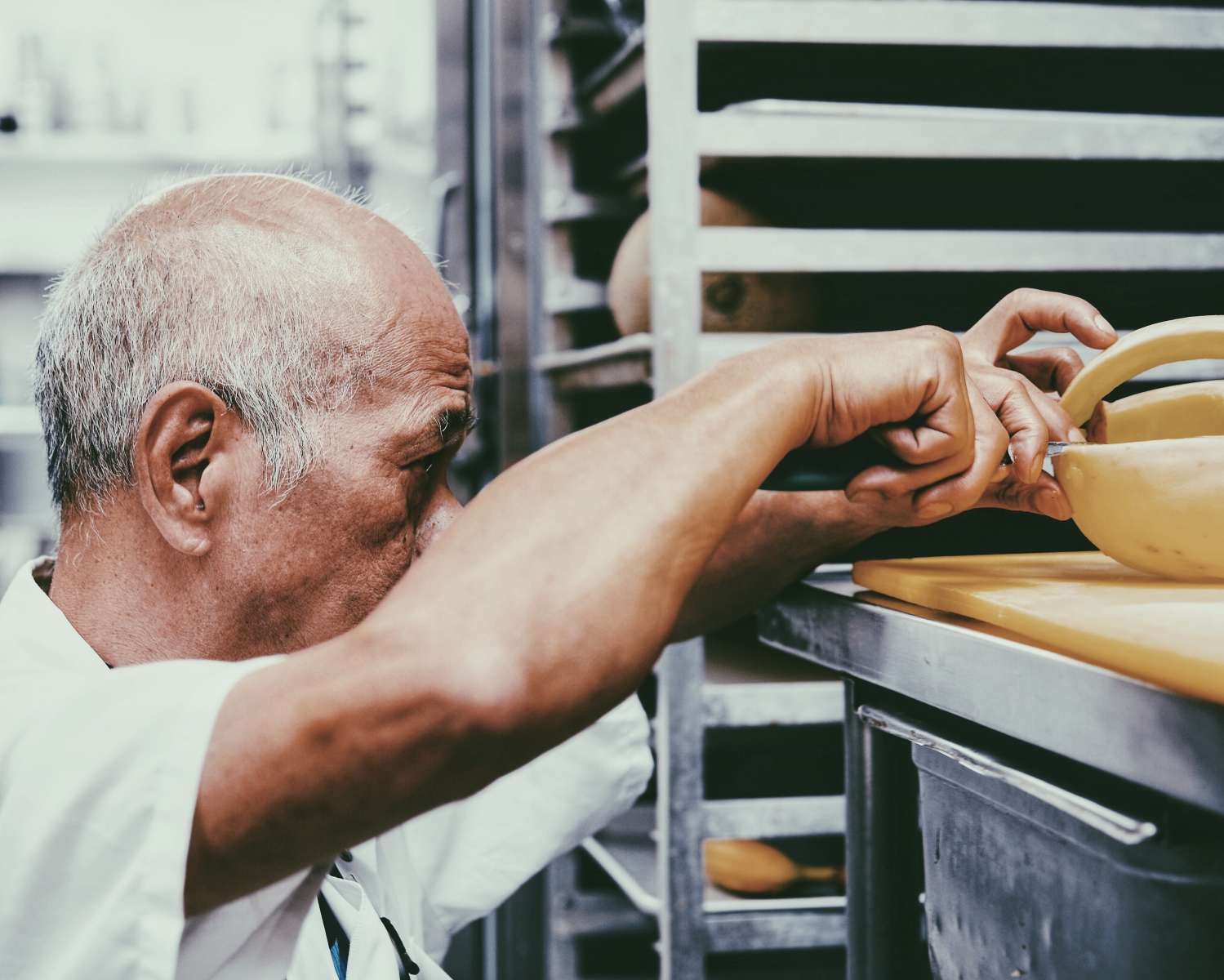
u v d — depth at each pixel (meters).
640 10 1.77
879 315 1.46
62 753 0.51
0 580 3.17
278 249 0.65
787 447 0.57
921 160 1.39
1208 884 0.47
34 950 0.50
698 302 1.32
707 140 1.29
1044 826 0.56
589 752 1.03
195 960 0.56
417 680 0.45
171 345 0.63
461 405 0.71
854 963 0.84
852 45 1.33
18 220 3.41
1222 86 1.44
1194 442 0.61
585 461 0.52
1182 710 0.42
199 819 0.48
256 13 3.27
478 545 0.49
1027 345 1.32
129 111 3.29
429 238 2.35
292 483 0.64
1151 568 0.66
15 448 3.22
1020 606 0.57
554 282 1.98
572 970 1.88
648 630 0.49
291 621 0.67
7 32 3.23
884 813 0.82
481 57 2.20
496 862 1.02
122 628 0.67
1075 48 1.31
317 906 0.77
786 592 0.89
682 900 1.37
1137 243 1.29
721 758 1.58
